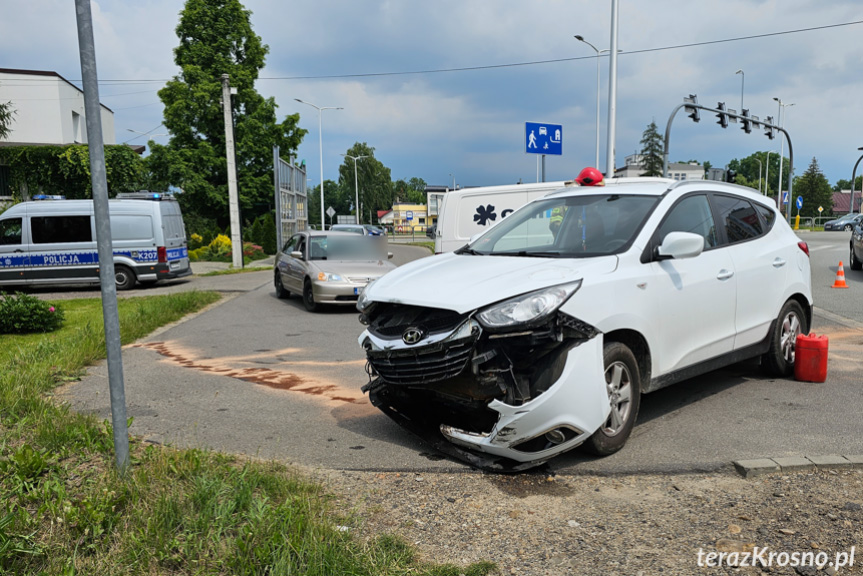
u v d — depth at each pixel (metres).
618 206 5.09
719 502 3.58
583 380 3.96
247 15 42.00
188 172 39.34
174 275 18.02
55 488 3.44
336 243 12.94
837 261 19.70
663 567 2.91
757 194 6.21
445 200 12.37
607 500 3.65
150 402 5.81
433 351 4.01
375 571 2.80
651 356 4.54
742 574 2.84
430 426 4.58
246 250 33.41
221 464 4.00
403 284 4.50
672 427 4.86
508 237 5.36
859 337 8.31
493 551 3.09
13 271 16.86
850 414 5.09
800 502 3.56
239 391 6.21
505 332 3.81
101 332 8.69
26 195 31.98
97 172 3.41
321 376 6.85
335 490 3.79
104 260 3.51
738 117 27.77
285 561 2.74
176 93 39.91
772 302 5.86
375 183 123.50
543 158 19.66
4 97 36.62
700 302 4.97
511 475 4.02
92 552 2.95
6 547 2.86
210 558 2.87
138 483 3.53
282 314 11.97
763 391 5.78
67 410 5.05
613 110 19.61
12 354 7.69
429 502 3.64
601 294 4.14
